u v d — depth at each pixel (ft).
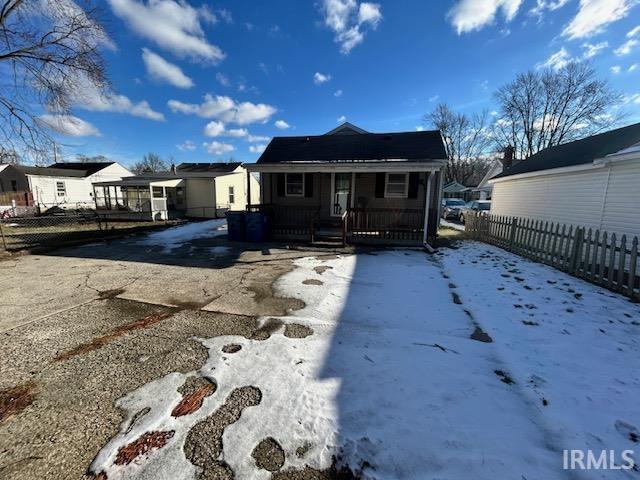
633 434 6.51
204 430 6.63
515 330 11.60
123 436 6.48
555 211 29.50
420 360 9.49
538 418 7.00
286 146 44.34
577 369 8.97
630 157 19.67
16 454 6.05
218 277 19.25
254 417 7.00
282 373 8.77
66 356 9.81
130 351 10.09
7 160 41.11
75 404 7.52
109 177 94.22
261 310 13.71
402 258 25.07
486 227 33.45
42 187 78.79
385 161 29.91
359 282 18.04
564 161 28.84
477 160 145.07
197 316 13.06
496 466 5.74
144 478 5.49
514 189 38.27
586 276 18.16
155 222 59.21
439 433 6.53
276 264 22.86
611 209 22.72
